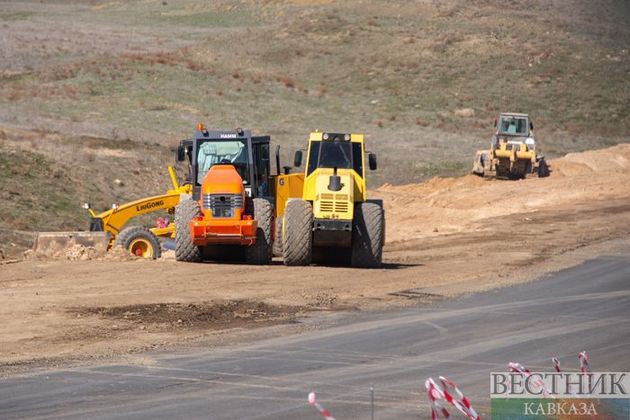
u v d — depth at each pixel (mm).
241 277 58156
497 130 142375
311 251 63375
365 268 64750
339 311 48688
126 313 46188
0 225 98812
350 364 36562
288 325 44594
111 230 70062
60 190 112500
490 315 48188
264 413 29328
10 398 30828
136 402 30484
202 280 56688
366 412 29656
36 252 67375
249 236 61656
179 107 186375
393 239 93938
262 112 190625
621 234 87938
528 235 87500
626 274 64188
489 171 140250
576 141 188750
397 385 33375
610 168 148500
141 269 60562
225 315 46594
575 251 76625
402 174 147625
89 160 125312
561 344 41344
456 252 76000
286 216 63000
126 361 36469
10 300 48969
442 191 126188
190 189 71562
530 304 52031
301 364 36406
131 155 132250
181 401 30641
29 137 133875
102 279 56375
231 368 35500
